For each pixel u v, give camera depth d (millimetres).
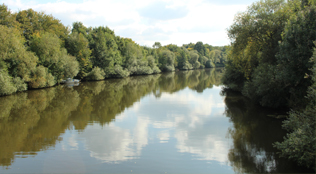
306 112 8672
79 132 12195
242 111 16812
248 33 19781
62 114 16469
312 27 12117
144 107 19172
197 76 58969
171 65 85375
